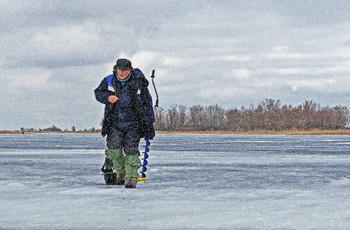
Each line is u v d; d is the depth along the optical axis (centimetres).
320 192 921
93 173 1316
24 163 1722
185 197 849
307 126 18412
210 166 1580
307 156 2231
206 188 973
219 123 19238
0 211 714
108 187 991
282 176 1234
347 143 4572
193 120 19450
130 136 995
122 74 1010
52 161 1844
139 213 700
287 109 18662
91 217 670
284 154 2425
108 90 1022
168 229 601
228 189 961
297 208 745
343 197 857
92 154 2412
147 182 1083
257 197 852
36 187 986
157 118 19438
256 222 642
